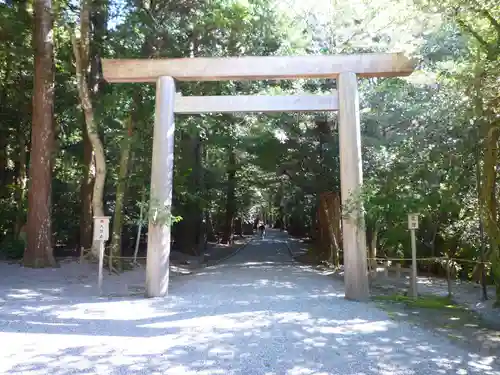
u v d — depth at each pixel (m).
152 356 4.44
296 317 6.34
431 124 9.66
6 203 16.86
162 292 8.24
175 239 21.14
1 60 15.30
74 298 8.17
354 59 8.16
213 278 11.18
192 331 5.52
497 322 6.21
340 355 4.54
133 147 13.14
